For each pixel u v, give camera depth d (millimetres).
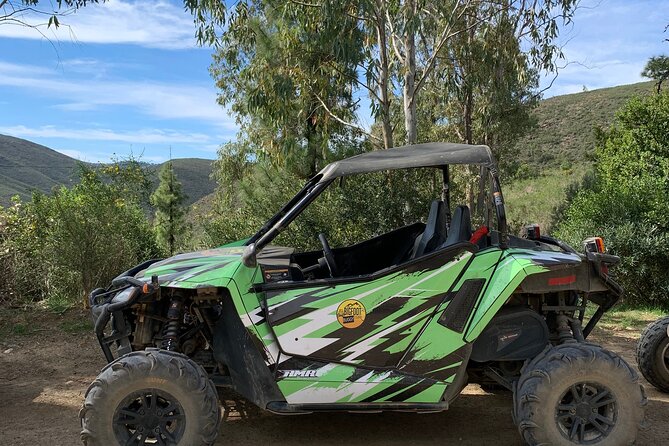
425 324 4051
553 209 24094
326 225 9844
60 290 9141
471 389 5676
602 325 8508
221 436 4465
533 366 4008
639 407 3902
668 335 5035
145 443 3760
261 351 3949
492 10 13625
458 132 21297
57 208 8844
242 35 12727
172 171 31125
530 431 3908
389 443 4348
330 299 4000
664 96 17250
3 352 6867
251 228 12375
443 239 4680
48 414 4969
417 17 11180
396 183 9742
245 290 3986
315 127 14344
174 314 4160
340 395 3994
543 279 4117
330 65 12398
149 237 11922
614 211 10242
